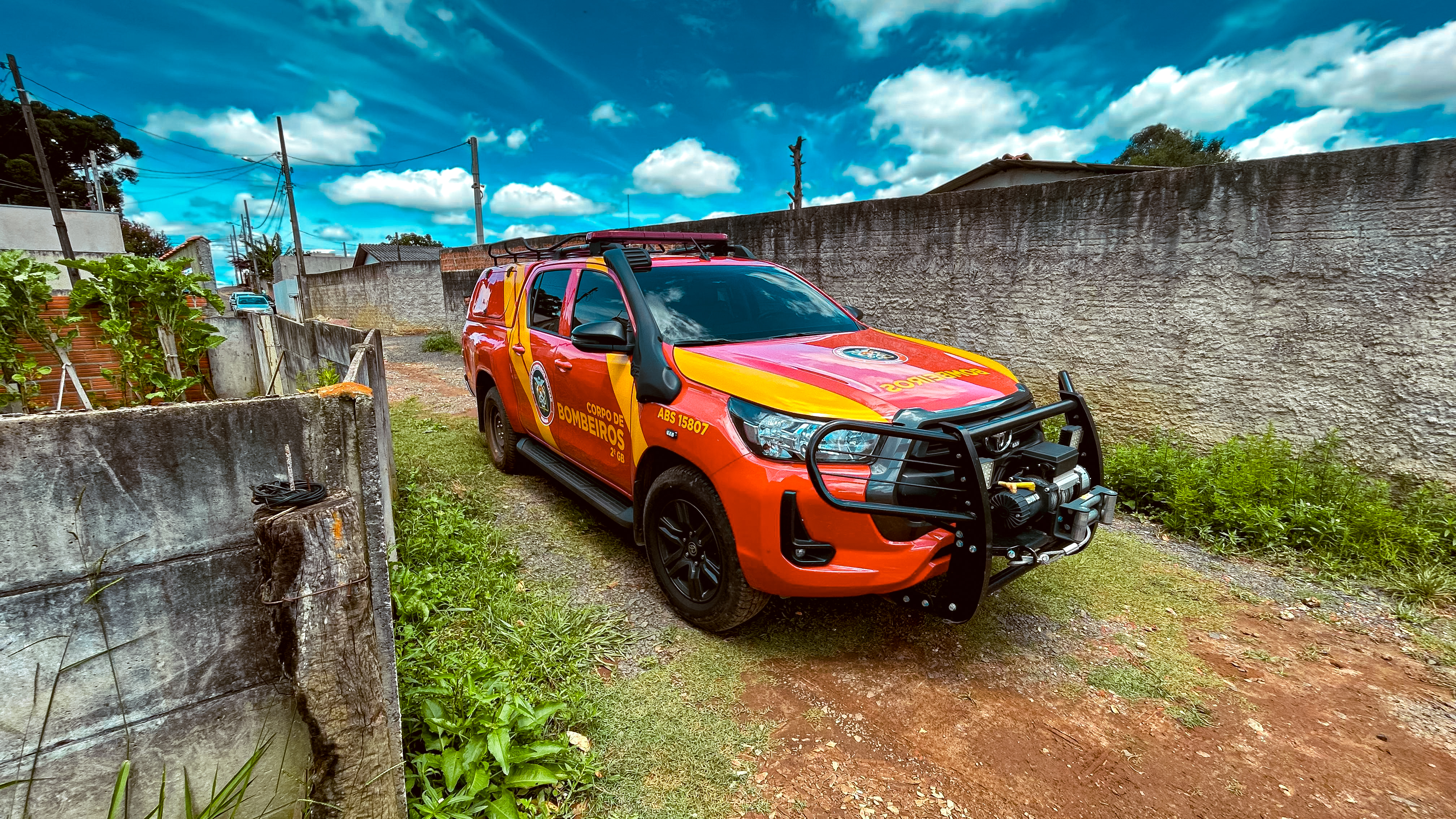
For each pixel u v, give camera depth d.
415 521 4.06
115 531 1.46
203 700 1.62
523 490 5.10
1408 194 3.79
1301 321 4.25
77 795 1.51
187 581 1.56
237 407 1.56
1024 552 2.58
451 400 8.57
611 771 2.28
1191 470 4.39
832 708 2.62
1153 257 4.78
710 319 3.66
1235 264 4.45
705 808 2.14
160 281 3.76
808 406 2.63
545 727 2.44
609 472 3.77
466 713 2.29
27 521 1.37
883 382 2.85
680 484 3.05
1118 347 5.04
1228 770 2.31
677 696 2.67
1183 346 4.73
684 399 3.06
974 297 5.77
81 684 1.47
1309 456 4.29
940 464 2.48
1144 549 4.00
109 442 1.43
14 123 34.97
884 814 2.12
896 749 2.41
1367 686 2.75
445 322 19.19
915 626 3.18
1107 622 3.23
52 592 1.41
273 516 1.50
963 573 2.52
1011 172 14.23
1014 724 2.54
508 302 5.25
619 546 4.09
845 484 2.55
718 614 2.97
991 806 2.16
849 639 3.08
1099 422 5.22
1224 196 4.43
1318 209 4.10
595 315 3.93
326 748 1.59
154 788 1.60
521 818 2.00
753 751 2.39
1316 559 3.77
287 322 7.94
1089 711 2.61
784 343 3.47
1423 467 3.89
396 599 3.02
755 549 2.70
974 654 2.97
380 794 1.70
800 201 19.42
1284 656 2.95
